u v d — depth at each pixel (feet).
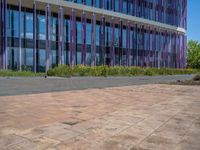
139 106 29.84
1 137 16.66
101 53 135.95
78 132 18.35
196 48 248.52
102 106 28.96
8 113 23.52
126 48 146.30
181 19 188.03
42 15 115.85
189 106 30.63
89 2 126.62
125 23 145.48
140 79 93.61
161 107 29.55
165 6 172.14
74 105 29.01
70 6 118.83
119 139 17.17
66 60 122.93
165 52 172.96
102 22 135.03
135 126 20.59
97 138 17.21
